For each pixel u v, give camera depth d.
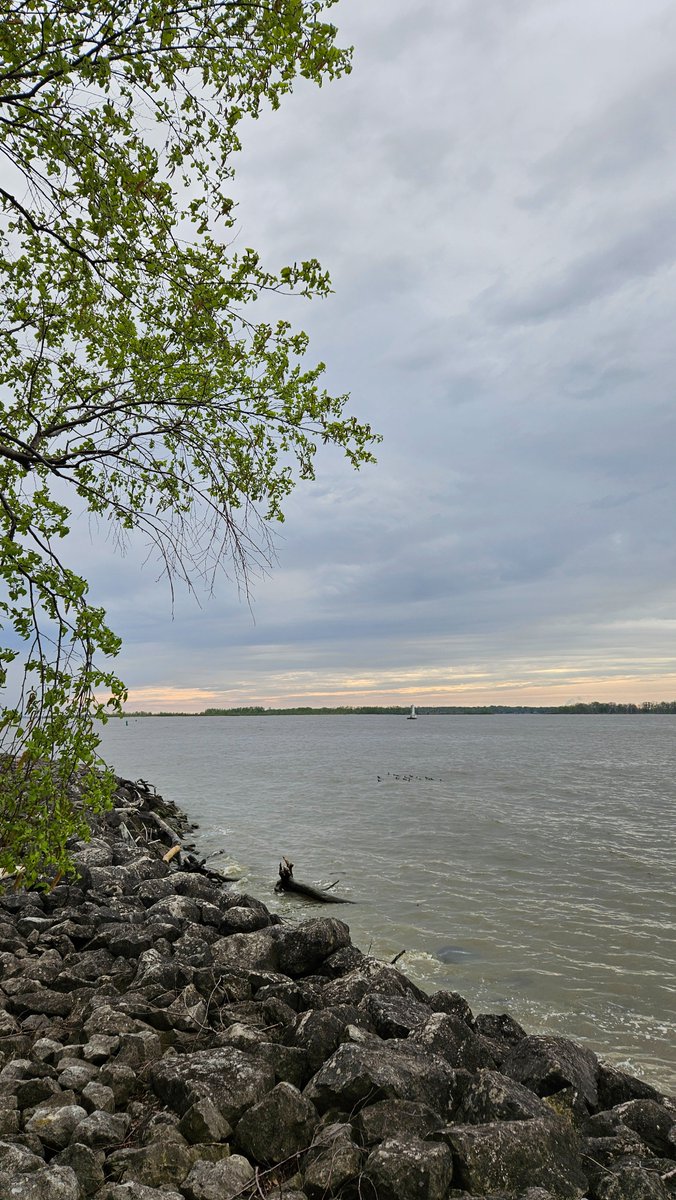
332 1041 6.60
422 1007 7.97
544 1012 10.30
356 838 24.48
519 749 94.00
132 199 5.40
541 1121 5.54
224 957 9.47
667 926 14.43
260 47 5.30
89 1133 5.35
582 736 151.12
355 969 9.04
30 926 10.77
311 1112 5.59
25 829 4.84
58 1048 6.80
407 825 27.25
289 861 18.91
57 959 9.48
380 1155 4.97
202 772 54.00
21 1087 5.93
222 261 6.11
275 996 8.17
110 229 5.47
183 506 7.42
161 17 4.98
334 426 6.80
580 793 38.78
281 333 6.56
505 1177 5.08
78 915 11.26
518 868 19.73
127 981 8.74
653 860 20.86
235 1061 6.24
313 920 10.02
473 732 183.75
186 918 11.73
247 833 25.80
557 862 20.53
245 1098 5.79
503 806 33.03
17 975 8.87
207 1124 5.43
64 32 5.04
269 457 7.02
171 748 100.06
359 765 62.03
